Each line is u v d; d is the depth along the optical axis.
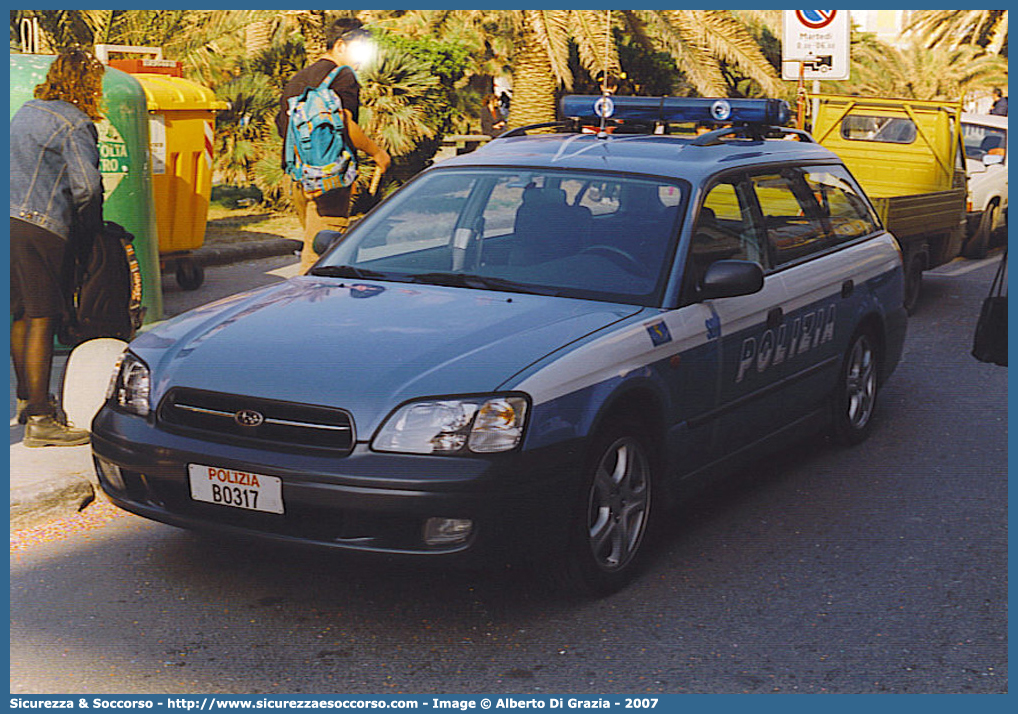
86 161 5.99
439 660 3.99
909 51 37.72
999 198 14.38
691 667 3.98
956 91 38.62
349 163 8.23
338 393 4.05
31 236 5.89
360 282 5.14
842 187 6.69
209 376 4.25
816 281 5.93
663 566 4.85
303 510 3.99
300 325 4.54
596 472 4.32
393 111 15.98
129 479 4.38
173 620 4.25
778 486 5.94
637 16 17.58
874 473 6.19
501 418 3.98
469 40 18.66
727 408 5.16
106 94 8.13
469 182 5.54
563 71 16.75
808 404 6.05
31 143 5.90
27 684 3.78
